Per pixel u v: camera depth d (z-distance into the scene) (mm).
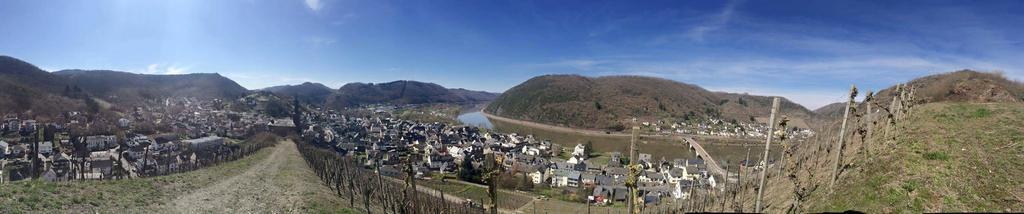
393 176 107875
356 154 145500
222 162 94000
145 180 54531
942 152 21469
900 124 30312
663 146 166500
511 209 78562
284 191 57562
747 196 33188
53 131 117438
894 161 21672
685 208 42688
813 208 21562
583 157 141750
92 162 87188
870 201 19391
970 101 36000
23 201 34969
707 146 158250
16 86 145250
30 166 80250
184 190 54312
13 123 119062
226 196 53500
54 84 187250
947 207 17062
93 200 40625
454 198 84688
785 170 33938
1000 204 16531
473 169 111688
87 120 140125
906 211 17719
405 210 33719
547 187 103375
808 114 162750
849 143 33562
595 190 93000
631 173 11711
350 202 57562
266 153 112000
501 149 160000
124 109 177375
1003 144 21422
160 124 155875
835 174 22500
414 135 192125
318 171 82375
